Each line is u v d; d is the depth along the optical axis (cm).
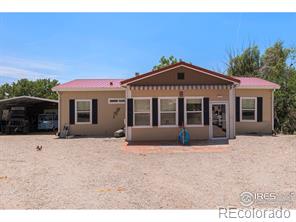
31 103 3173
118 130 2353
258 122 2366
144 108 2064
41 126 3150
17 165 1247
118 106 2422
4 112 2989
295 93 2841
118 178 1024
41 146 1792
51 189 884
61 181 979
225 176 1045
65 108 2409
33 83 5775
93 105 2411
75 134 2408
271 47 3975
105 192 853
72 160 1373
